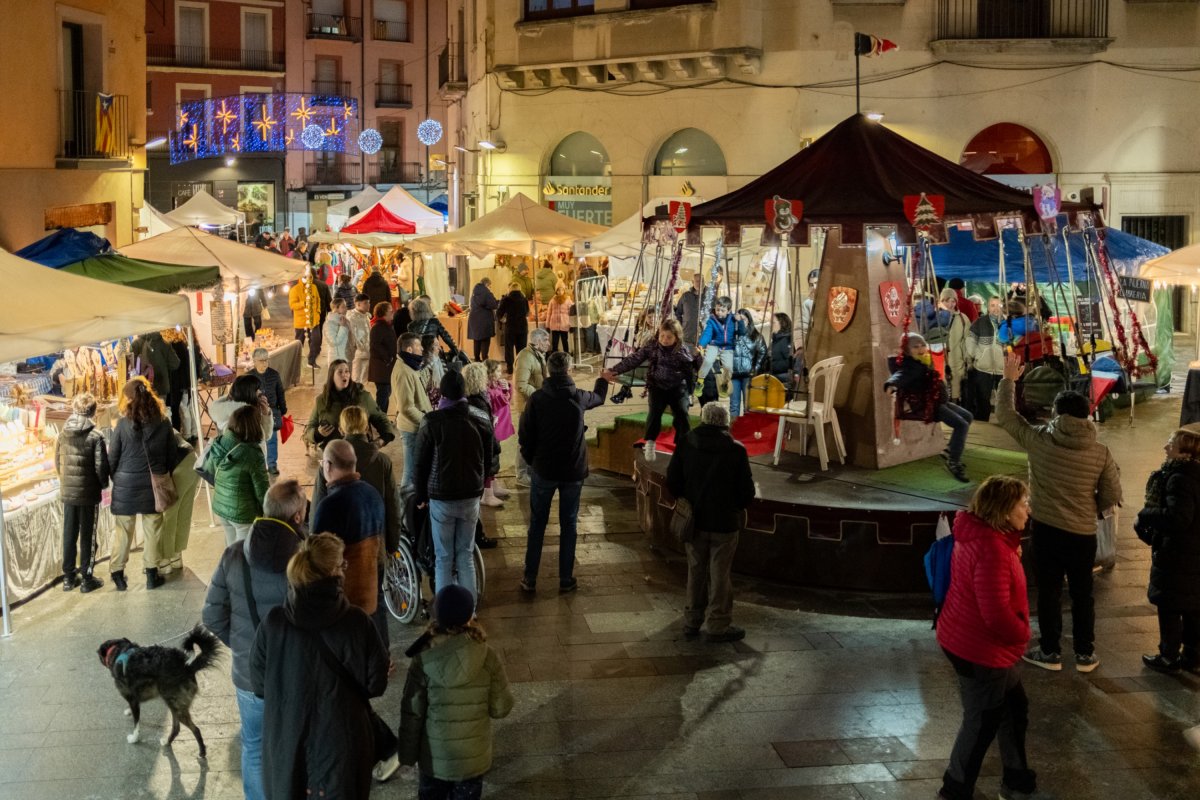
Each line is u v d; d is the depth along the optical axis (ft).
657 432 35.09
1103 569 30.58
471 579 26.48
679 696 22.97
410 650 16.52
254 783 17.61
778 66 73.15
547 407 28.43
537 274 73.92
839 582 28.89
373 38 163.84
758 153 74.18
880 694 22.99
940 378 31.24
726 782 19.44
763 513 29.60
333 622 15.21
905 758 20.27
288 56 157.89
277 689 15.14
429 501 26.25
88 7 61.82
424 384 37.24
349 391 33.24
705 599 26.13
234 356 57.77
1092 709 22.13
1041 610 23.95
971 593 18.03
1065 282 57.26
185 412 44.50
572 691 23.25
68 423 29.35
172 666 20.33
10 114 54.49
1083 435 23.11
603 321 63.16
